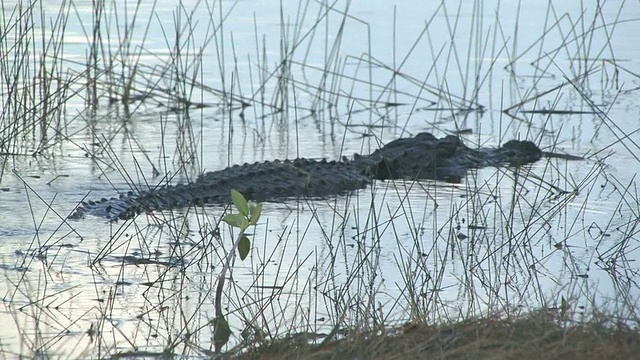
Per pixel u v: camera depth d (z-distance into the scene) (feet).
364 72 197.06
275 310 81.71
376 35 221.25
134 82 185.06
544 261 95.76
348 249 98.94
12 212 109.50
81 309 81.41
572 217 111.14
